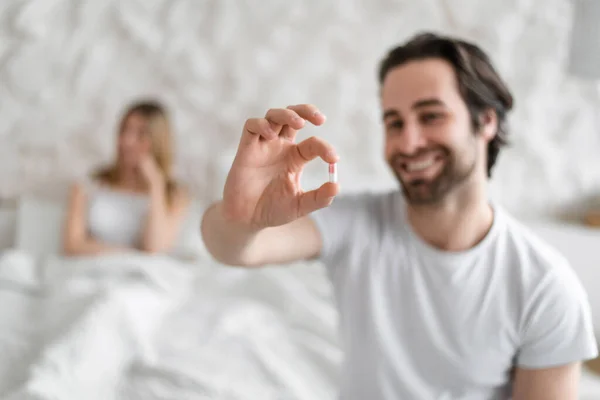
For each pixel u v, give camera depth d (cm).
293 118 57
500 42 216
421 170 79
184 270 185
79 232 204
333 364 140
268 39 225
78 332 126
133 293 149
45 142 226
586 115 221
